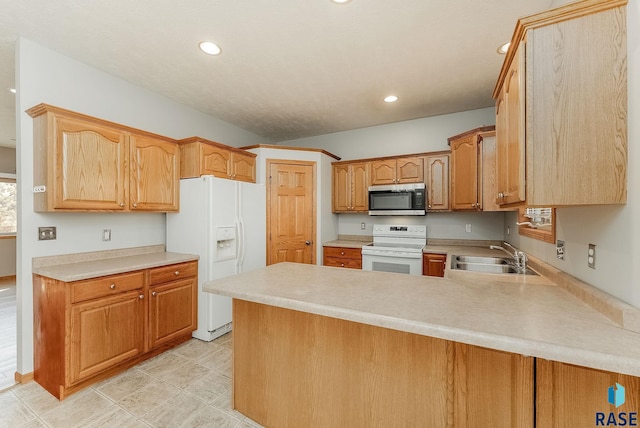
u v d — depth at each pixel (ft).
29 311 6.85
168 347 8.51
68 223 7.54
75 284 6.21
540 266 6.16
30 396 6.27
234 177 10.94
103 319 6.70
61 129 6.59
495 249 10.64
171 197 9.28
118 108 8.68
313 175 12.87
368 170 12.89
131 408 5.89
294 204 12.57
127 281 7.21
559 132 3.53
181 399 6.19
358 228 14.25
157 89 9.48
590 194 3.44
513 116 4.12
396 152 13.05
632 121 3.23
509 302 4.08
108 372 7.01
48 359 6.45
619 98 3.34
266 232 11.89
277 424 5.23
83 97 7.84
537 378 3.36
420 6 5.68
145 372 7.25
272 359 5.26
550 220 6.12
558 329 3.12
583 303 4.02
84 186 6.99
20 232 6.74
